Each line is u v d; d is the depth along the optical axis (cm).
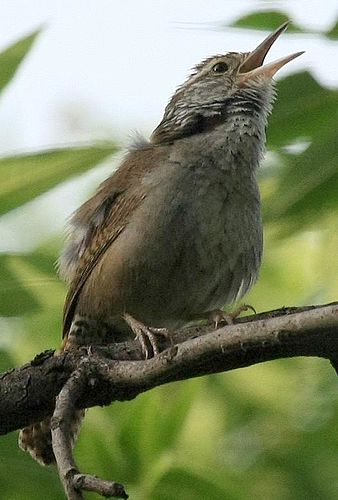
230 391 1128
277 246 1136
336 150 802
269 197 857
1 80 855
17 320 1074
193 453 1074
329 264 1127
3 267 932
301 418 1089
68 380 718
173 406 966
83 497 563
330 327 621
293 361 1135
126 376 711
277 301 1191
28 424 755
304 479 1025
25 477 909
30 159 818
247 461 1059
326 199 813
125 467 934
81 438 944
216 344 666
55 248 1105
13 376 748
